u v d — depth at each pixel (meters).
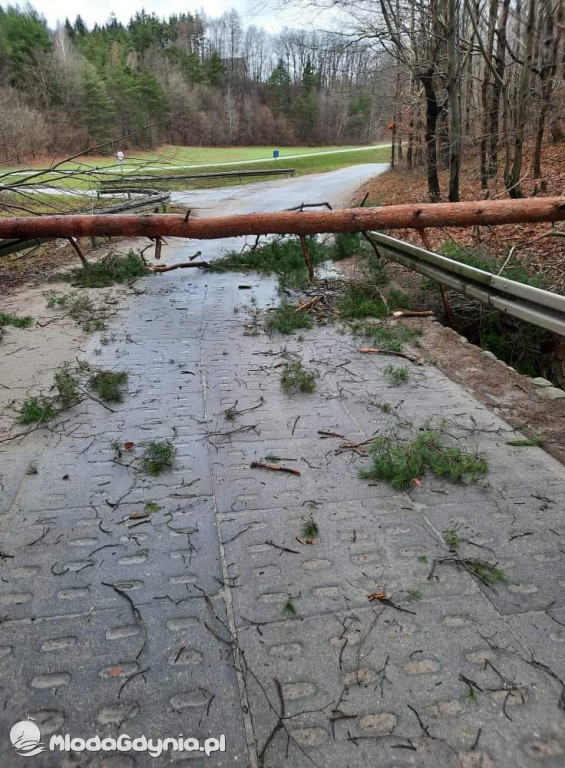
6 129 17.39
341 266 9.59
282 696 2.01
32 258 10.53
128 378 4.87
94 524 2.94
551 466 3.47
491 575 2.57
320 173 36.06
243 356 5.45
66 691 2.04
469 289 5.64
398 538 2.84
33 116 19.06
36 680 2.08
